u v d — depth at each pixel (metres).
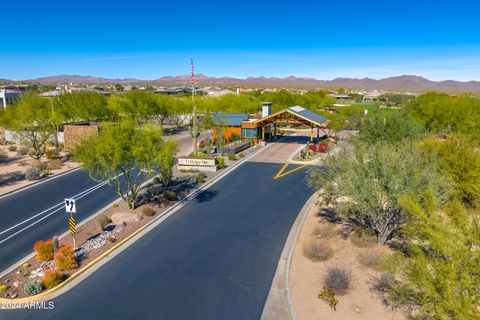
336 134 50.50
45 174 31.55
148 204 23.69
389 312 11.94
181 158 33.25
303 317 11.83
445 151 21.12
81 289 13.84
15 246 17.89
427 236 10.44
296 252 16.67
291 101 87.81
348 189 15.94
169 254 16.75
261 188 27.41
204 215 21.81
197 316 12.26
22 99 50.00
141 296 13.41
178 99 67.00
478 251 8.62
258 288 13.88
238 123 48.41
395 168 15.49
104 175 22.23
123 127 21.86
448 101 47.28
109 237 18.08
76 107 52.59
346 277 13.44
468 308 8.04
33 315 12.30
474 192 17.98
